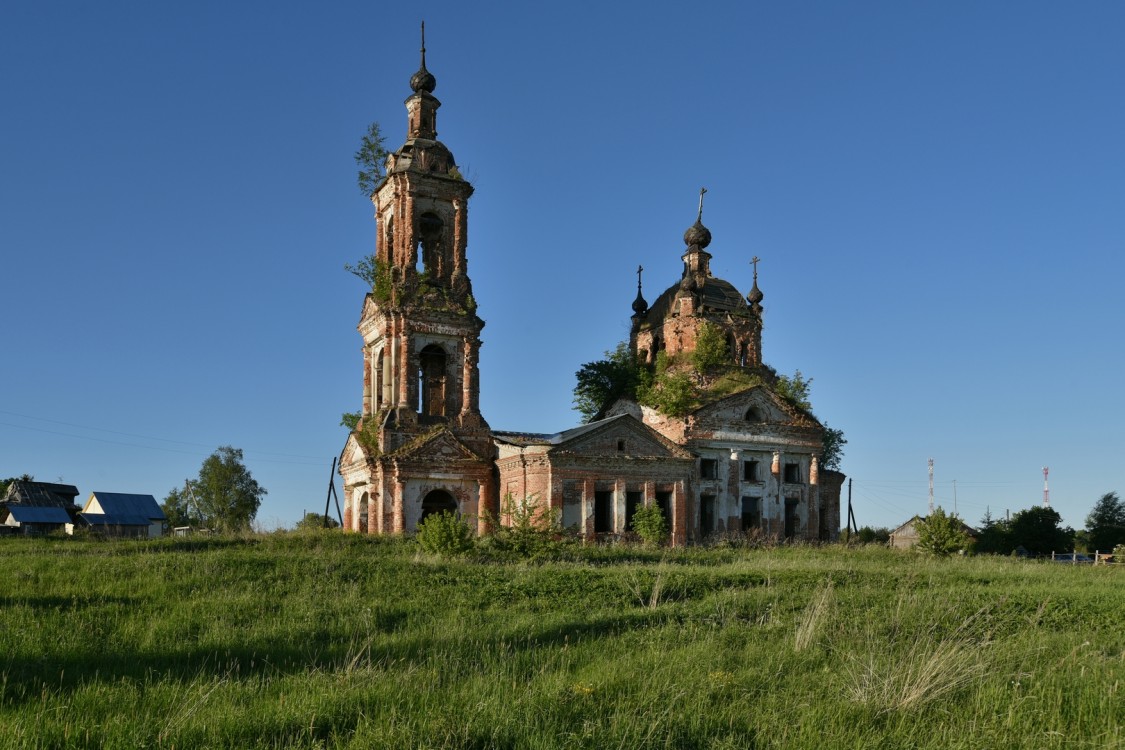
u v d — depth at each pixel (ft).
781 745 35.29
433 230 177.06
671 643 54.29
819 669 47.96
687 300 199.31
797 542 179.11
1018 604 76.07
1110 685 44.42
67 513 263.08
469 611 68.49
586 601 74.43
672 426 183.11
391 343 168.45
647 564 109.09
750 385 187.83
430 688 42.11
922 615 63.57
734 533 179.93
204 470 327.06
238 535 145.07
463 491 169.27
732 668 47.91
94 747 34.53
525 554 113.09
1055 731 37.11
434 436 165.17
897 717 39.11
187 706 38.99
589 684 42.37
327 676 44.83
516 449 166.20
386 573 87.35
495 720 36.40
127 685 43.24
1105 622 70.08
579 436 164.35
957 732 37.22
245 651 53.57
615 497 166.81
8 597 73.46
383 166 178.09
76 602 69.87
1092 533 293.43
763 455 188.14
